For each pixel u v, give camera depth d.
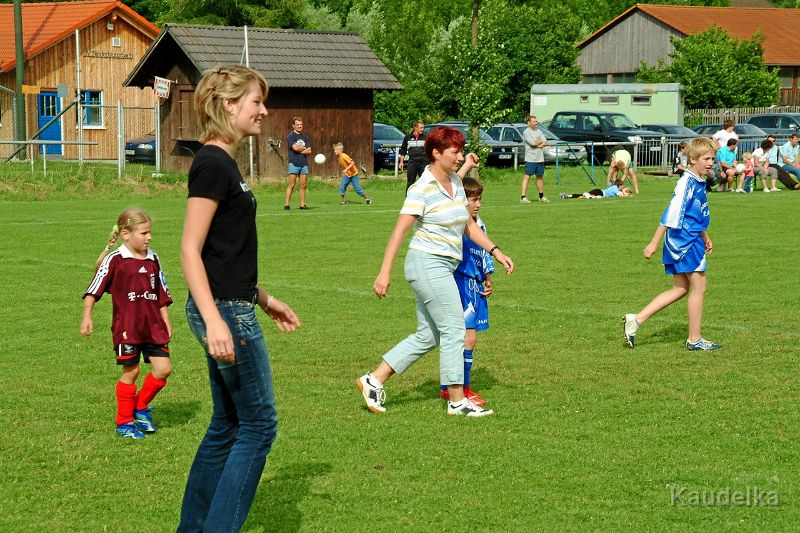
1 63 43.22
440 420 7.40
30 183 29.09
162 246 17.42
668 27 68.94
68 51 45.94
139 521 5.51
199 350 9.78
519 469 6.29
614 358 9.38
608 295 12.78
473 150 36.59
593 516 5.51
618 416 7.45
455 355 7.46
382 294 7.43
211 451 4.96
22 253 16.69
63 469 6.35
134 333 6.97
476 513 5.57
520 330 10.66
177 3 62.91
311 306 12.05
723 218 22.64
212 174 4.62
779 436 6.93
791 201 27.28
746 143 45.41
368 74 37.62
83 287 13.48
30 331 10.65
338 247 17.50
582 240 18.42
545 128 42.91
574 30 63.84
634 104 48.00
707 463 6.39
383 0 76.00
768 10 73.94
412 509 5.63
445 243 7.41
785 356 9.41
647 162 42.09
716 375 8.69
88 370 8.96
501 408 7.71
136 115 47.53
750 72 60.53
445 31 62.84
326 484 6.03
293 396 8.09
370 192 32.19
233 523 4.73
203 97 4.70
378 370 7.67
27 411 7.64
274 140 35.66
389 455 6.57
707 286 13.44
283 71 36.09
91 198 28.78
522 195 26.78
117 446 6.82
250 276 4.76
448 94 50.47
